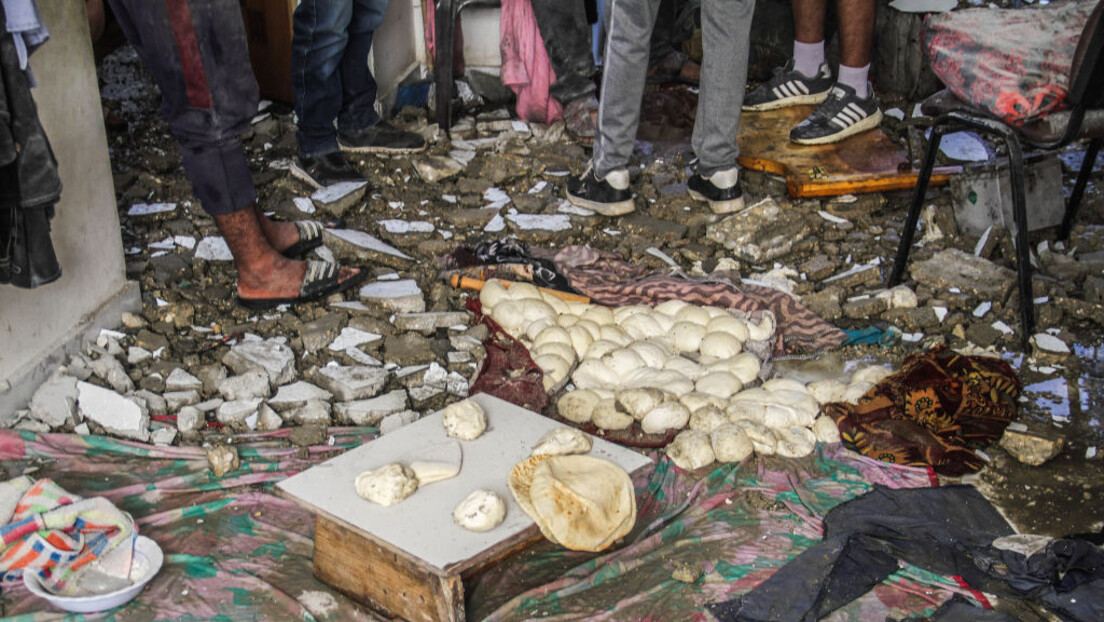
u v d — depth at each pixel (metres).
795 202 4.41
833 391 3.20
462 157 4.81
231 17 3.01
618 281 3.81
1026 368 3.37
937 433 3.02
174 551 2.61
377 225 4.21
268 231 3.79
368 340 3.46
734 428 2.96
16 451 2.89
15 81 2.38
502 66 5.12
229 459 2.87
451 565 2.22
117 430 3.00
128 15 2.98
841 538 2.62
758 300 3.64
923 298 3.74
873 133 4.92
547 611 2.45
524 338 3.45
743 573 2.56
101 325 3.37
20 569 2.46
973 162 4.71
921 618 2.40
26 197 2.46
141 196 4.34
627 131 4.16
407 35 5.32
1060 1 3.68
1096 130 3.32
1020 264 3.37
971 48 3.46
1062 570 2.50
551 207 4.39
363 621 2.43
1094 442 3.03
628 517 2.46
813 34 5.11
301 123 4.44
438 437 2.67
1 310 2.92
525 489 2.46
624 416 3.04
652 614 2.44
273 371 3.23
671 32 5.60
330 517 2.38
